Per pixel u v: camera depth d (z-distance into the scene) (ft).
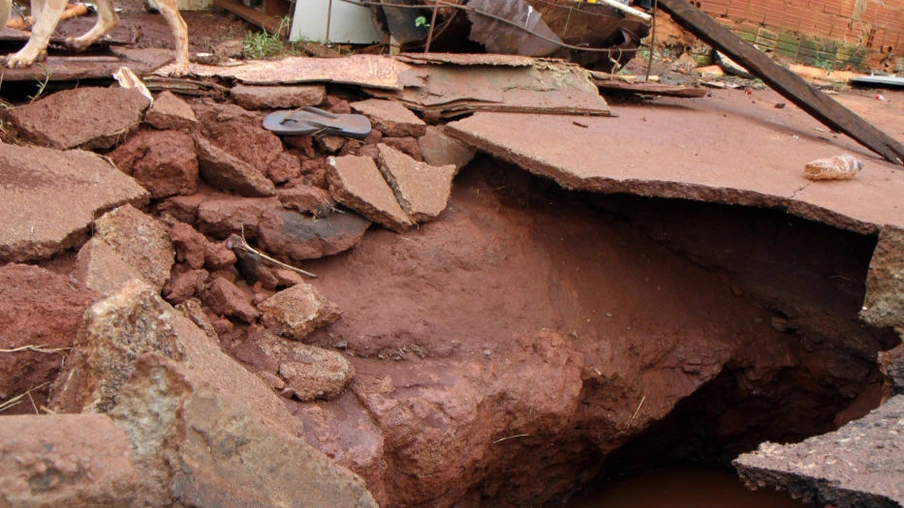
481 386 15.11
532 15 21.72
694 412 20.42
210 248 14.32
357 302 15.23
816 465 9.49
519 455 17.10
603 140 18.16
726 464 21.48
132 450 7.70
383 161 16.51
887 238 13.75
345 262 15.78
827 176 16.51
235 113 16.49
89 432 7.28
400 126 17.81
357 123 17.33
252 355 13.62
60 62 16.29
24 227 11.93
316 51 21.29
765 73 22.29
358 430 13.29
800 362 18.95
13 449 6.81
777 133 21.43
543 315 16.67
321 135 16.89
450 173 17.06
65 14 21.48
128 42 19.49
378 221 16.01
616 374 17.12
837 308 18.16
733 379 19.34
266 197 15.70
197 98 16.98
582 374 16.65
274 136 16.48
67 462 6.93
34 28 15.57
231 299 13.98
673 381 18.13
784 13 41.81
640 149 17.75
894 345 17.38
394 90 18.75
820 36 44.52
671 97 24.67
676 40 36.58
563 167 15.83
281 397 13.17
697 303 18.98
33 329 9.99
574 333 16.90
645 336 17.89
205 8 25.64
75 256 12.49
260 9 24.99
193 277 13.79
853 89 39.60
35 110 14.66
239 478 8.11
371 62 19.34
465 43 22.80
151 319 9.87
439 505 15.11
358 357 14.80
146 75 16.66
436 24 22.08
